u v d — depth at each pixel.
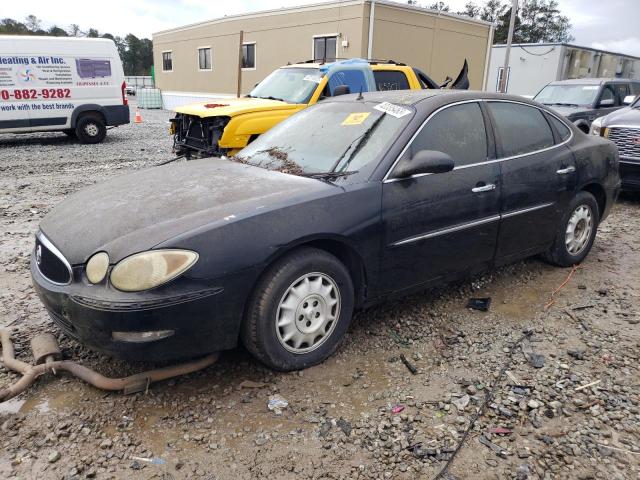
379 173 3.39
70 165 10.79
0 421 2.75
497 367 3.31
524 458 2.54
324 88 8.54
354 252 3.30
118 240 2.78
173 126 8.91
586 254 5.11
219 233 2.79
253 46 22.84
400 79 9.36
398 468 2.47
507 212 4.10
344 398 2.99
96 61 13.95
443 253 3.75
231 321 2.87
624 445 2.63
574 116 11.98
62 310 2.83
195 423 2.77
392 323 3.87
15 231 6.10
